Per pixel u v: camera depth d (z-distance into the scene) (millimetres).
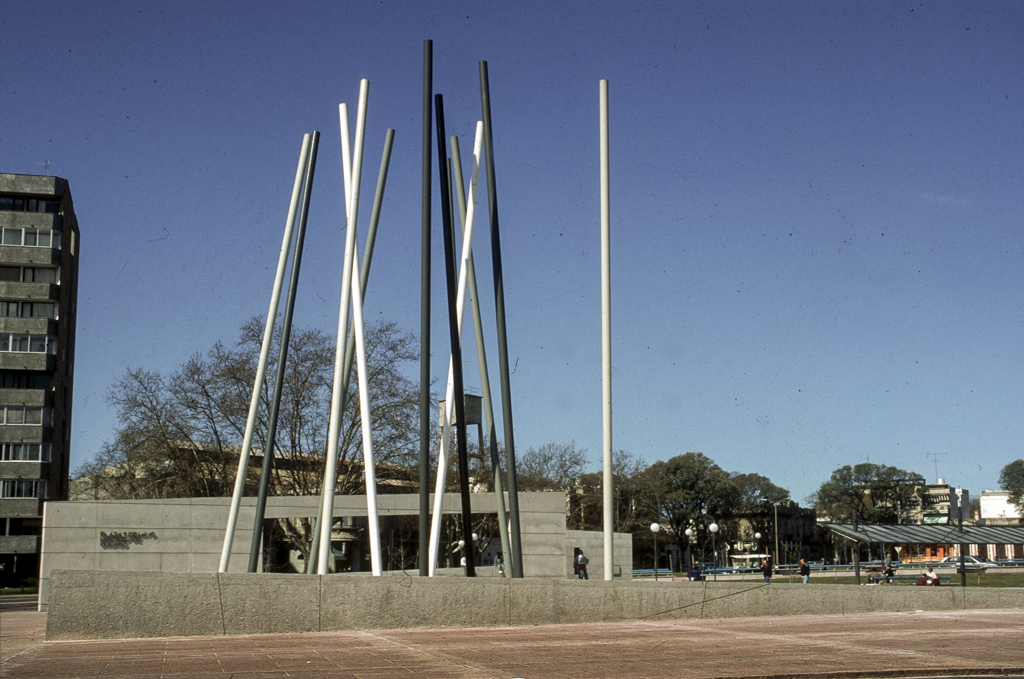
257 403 22547
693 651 11891
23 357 56250
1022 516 107062
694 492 90188
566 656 11328
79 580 13547
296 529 48812
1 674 9711
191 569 33781
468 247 21109
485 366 21109
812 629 15016
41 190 58031
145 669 10062
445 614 15164
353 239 20031
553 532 35594
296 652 11703
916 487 101812
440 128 20328
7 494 54906
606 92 19500
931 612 18672
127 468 50938
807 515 105562
